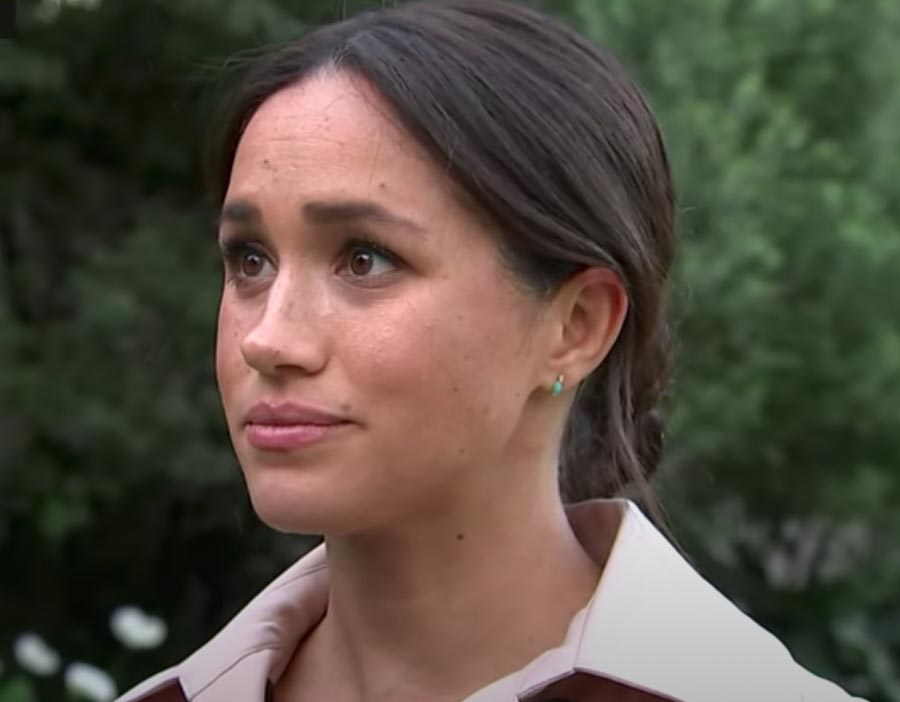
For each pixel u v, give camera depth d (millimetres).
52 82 8781
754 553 11281
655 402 2672
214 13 8289
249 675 2498
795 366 9594
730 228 9055
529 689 2197
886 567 11180
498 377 2178
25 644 8977
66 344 8852
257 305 2193
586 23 9125
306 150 2148
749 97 9578
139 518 9953
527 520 2322
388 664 2344
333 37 2240
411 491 2156
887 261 9852
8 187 9461
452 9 2268
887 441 10188
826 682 2312
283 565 10094
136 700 2615
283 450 2125
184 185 9594
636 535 2391
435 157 2129
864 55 10641
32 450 8867
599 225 2246
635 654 2240
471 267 2145
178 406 8734
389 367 2102
